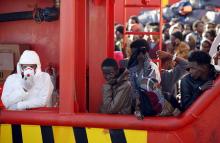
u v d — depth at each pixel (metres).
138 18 34.50
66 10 10.40
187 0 34.75
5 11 13.99
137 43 11.26
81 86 11.79
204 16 33.66
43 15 13.53
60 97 10.48
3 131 10.79
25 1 13.87
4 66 13.78
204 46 21.42
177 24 31.83
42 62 14.02
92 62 12.77
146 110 10.41
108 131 10.33
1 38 14.18
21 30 14.06
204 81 10.63
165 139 10.13
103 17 12.70
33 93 11.41
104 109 10.86
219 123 10.02
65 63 10.45
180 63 12.81
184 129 10.11
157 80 10.89
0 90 13.39
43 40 13.98
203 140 10.08
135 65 11.16
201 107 10.01
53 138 10.56
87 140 10.42
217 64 12.79
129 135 10.26
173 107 10.95
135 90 10.63
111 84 10.83
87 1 12.73
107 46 13.02
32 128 10.66
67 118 10.44
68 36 10.41
